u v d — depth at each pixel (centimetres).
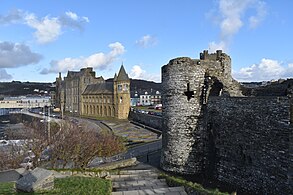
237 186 1928
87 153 3008
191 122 2239
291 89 1591
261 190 1755
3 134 7369
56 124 6097
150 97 16750
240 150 1916
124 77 10212
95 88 12094
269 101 1712
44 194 1428
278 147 1645
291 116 1570
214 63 2300
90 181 1752
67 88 14575
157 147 3750
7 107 17000
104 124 8219
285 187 1598
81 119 9775
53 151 2906
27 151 3231
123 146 3884
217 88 2244
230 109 2000
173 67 2289
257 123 1791
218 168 2095
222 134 2064
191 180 2134
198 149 2231
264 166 1739
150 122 7194
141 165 2650
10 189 1491
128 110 10225
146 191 1814
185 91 2252
